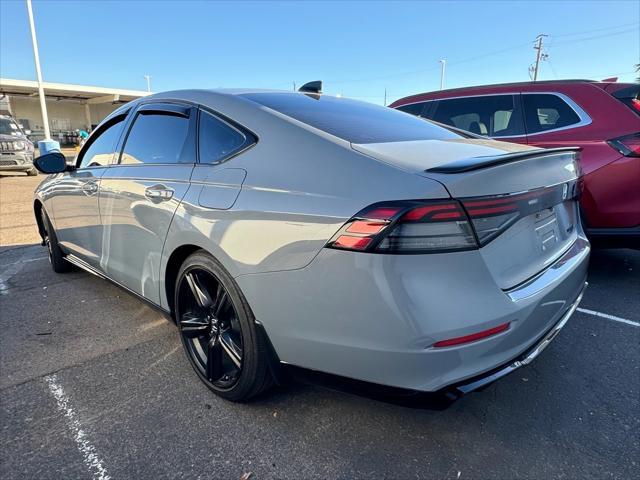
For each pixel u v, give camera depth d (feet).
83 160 11.77
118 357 9.17
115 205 9.45
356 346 5.48
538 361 8.82
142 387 8.07
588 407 7.41
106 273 10.68
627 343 9.50
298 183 6.02
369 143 6.45
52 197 12.98
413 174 5.33
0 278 14.42
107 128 11.12
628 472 6.03
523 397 7.68
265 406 7.45
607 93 12.40
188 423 7.07
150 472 6.09
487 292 5.36
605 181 11.55
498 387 7.97
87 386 8.12
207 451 6.47
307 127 6.67
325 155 6.06
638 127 11.55
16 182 44.93
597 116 12.34
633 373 8.39
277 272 5.98
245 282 6.37
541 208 6.23
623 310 11.11
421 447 6.52
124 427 6.98
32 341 9.89
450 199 5.07
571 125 12.76
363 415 7.22
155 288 8.63
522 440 6.64
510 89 14.44
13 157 48.47
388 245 5.06
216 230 6.73
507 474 6.01
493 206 5.35
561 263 7.01
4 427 6.99
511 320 5.53
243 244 6.35
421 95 16.92
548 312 6.30
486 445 6.55
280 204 6.02
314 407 7.43
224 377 7.54
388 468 6.13
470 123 15.24
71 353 9.34
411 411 7.31
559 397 7.68
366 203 5.27
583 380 8.18
